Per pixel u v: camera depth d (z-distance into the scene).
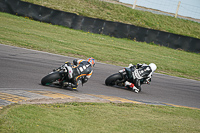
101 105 20.89
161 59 72.50
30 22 84.69
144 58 68.38
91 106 19.81
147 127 16.55
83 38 79.31
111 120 16.78
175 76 54.50
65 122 14.63
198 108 30.39
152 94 33.53
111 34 93.69
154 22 126.50
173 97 34.19
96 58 56.34
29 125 12.95
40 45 55.62
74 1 125.25
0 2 88.25
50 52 51.44
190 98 35.88
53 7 111.19
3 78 25.08
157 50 87.62
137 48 83.25
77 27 91.50
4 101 16.28
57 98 20.03
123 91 31.77
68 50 56.97
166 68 61.88
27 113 14.77
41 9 90.00
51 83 26.02
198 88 45.47
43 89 23.66
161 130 16.41
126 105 22.95
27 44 53.28
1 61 33.72
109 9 126.75
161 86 40.75
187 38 95.94
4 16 82.62
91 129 14.22
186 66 70.31
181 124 18.95
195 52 96.69
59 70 26.03
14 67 31.88
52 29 82.19
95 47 69.50
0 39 52.25
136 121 17.56
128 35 94.62
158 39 96.19
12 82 24.22
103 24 92.88
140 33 95.12
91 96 24.39
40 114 15.14
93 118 16.55
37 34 68.44
